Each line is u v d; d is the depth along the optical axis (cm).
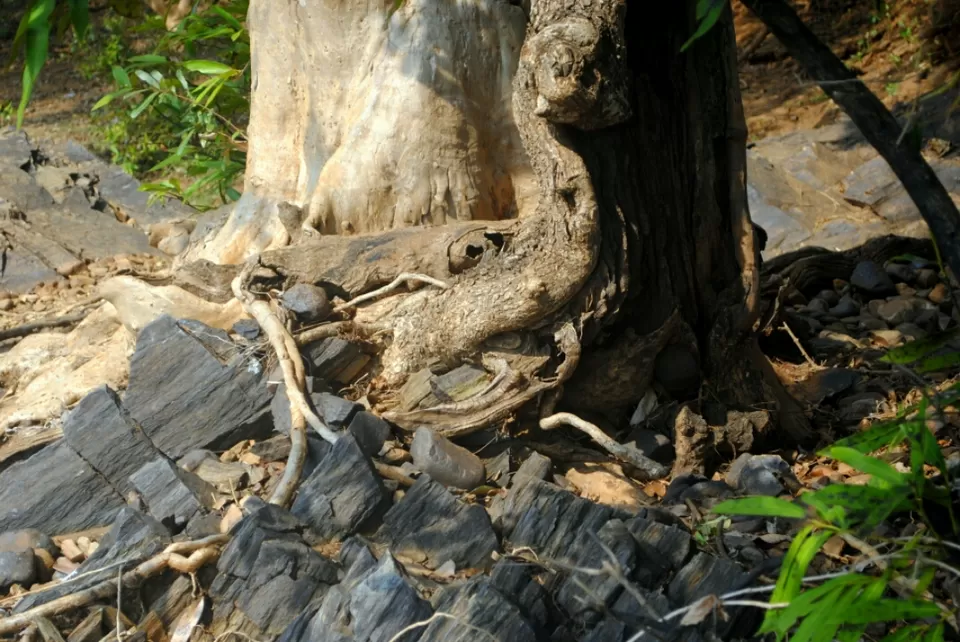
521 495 348
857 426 460
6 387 517
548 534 336
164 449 402
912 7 1158
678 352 424
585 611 304
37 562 358
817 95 1117
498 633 286
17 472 388
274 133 520
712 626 292
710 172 432
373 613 294
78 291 737
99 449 392
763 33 1292
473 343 408
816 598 208
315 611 307
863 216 853
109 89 1315
